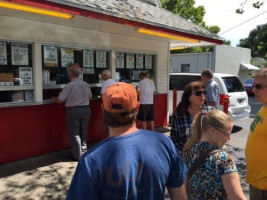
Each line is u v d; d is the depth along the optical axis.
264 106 2.49
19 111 5.12
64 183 4.31
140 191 1.41
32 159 5.29
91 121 6.47
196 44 8.84
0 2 3.66
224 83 7.66
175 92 8.51
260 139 2.40
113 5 5.55
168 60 8.60
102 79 6.11
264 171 2.39
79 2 4.48
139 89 7.08
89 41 6.23
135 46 7.39
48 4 4.02
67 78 5.94
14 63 5.07
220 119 2.03
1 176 4.49
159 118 8.46
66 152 5.78
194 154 2.06
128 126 1.52
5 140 4.97
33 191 4.03
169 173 1.53
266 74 2.41
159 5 9.00
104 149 1.42
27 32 5.12
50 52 5.60
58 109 5.75
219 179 1.92
